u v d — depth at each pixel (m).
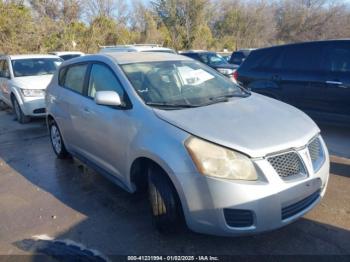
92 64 4.09
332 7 46.53
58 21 25.92
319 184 2.80
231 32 49.00
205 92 3.63
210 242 2.92
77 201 3.82
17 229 3.32
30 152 5.76
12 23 20.28
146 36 35.66
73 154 4.70
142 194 3.89
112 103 3.22
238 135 2.61
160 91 3.40
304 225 3.10
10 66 8.77
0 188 4.31
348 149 5.11
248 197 2.44
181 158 2.59
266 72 6.56
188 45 39.16
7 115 9.37
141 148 2.90
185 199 2.60
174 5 39.41
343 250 2.75
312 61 5.95
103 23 30.17
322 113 5.84
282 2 50.34
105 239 3.06
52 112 4.93
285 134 2.71
